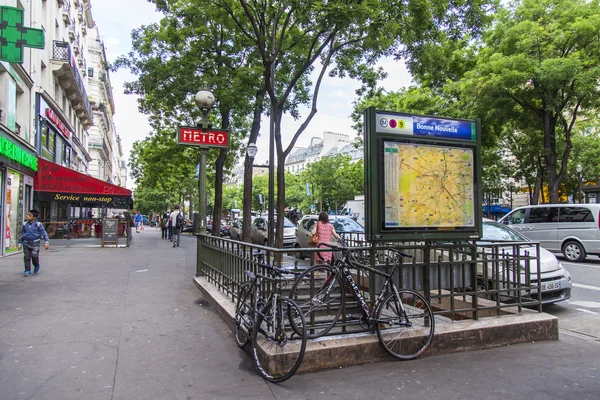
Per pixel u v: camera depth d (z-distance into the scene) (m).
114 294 7.63
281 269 4.25
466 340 4.81
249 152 13.53
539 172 25.92
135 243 22.62
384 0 8.38
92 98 44.66
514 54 16.80
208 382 3.83
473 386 3.80
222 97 14.23
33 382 3.74
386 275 4.61
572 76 15.45
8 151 14.15
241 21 12.79
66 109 25.84
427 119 5.17
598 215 12.94
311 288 4.45
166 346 4.80
